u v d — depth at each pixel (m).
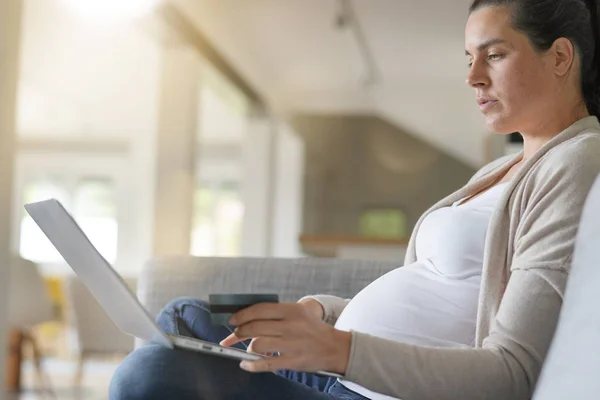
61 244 0.88
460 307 1.13
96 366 5.91
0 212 3.23
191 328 1.20
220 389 0.91
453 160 9.78
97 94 9.68
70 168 11.20
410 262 1.34
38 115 10.69
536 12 1.13
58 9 6.54
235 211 11.05
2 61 3.22
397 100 9.29
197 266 1.74
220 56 7.12
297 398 0.94
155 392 0.88
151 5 5.86
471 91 8.98
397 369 0.87
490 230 1.08
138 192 10.98
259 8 6.57
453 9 6.48
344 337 0.87
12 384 4.57
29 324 4.20
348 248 5.60
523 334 0.92
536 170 1.06
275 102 9.31
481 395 0.89
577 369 0.58
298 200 10.18
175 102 6.29
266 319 0.85
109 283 0.86
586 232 0.67
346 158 9.95
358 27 7.11
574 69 1.16
